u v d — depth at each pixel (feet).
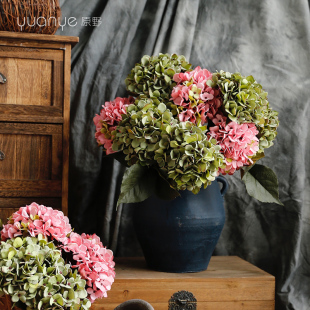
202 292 4.86
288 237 6.35
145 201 5.10
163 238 4.95
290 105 6.44
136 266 5.43
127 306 4.00
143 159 4.57
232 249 6.50
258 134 4.98
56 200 5.25
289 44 6.54
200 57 6.42
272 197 5.14
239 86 4.70
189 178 4.37
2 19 5.16
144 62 5.08
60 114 5.26
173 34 6.29
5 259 3.61
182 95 4.65
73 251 4.05
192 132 4.40
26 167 5.19
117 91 6.33
